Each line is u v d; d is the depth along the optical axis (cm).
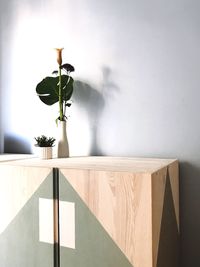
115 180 113
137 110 163
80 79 176
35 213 129
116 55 167
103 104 171
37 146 159
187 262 153
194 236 152
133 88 163
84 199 119
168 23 155
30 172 130
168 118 156
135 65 163
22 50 194
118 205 112
